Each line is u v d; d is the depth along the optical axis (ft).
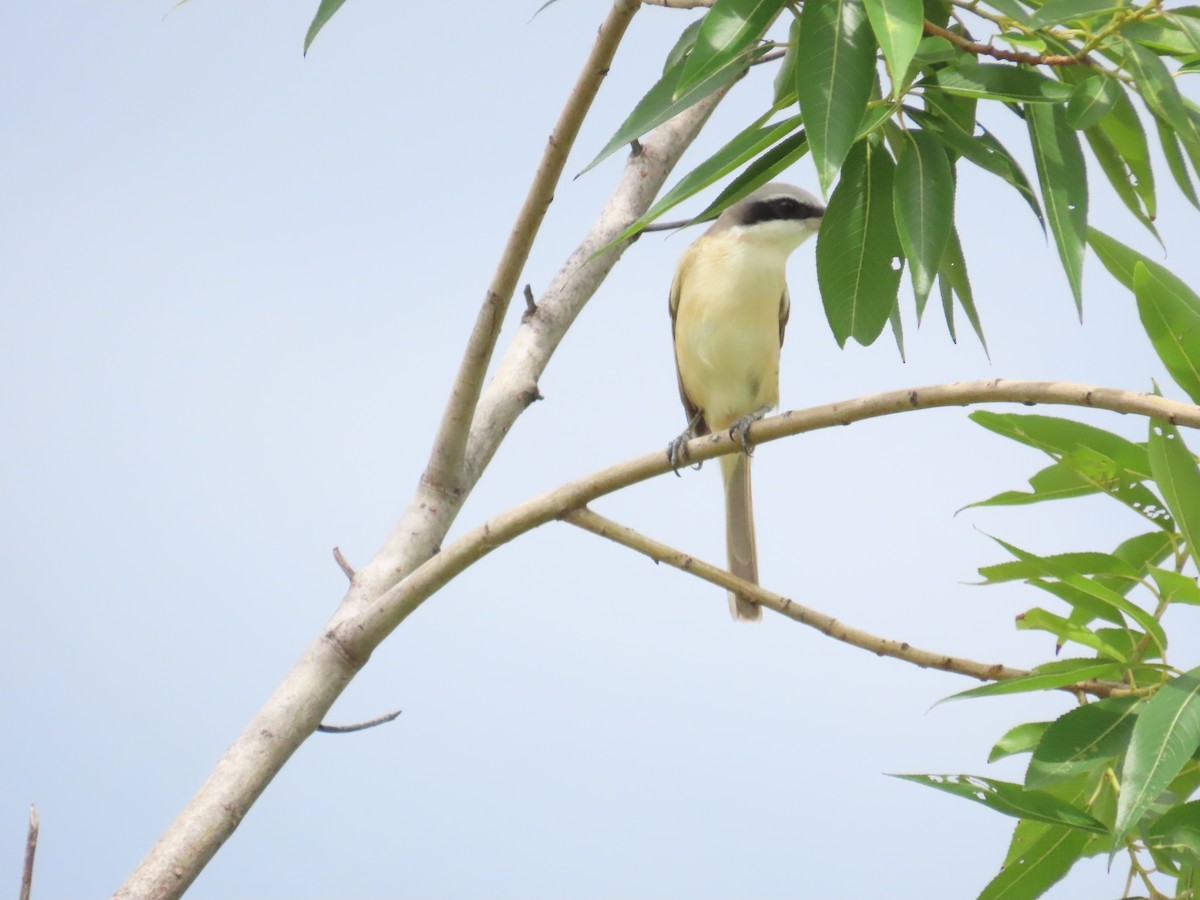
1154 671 19.26
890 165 19.89
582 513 24.31
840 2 16.80
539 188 22.20
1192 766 19.93
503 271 23.70
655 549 24.17
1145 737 15.96
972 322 22.31
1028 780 18.11
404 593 25.13
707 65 17.60
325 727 25.43
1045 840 21.31
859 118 16.43
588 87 21.04
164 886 22.79
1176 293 20.89
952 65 19.27
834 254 20.12
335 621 26.40
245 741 24.66
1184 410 17.38
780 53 23.76
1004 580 21.11
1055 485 21.63
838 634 23.02
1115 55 18.99
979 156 19.44
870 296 20.12
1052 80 18.92
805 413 21.31
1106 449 20.54
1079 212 19.08
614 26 20.33
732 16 17.75
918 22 15.57
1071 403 18.45
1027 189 19.49
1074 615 20.94
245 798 24.07
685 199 18.44
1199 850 17.98
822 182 16.11
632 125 19.36
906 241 18.69
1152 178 22.26
